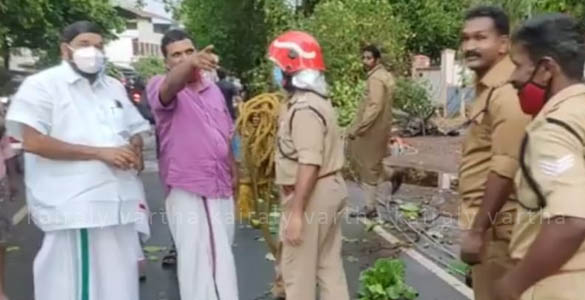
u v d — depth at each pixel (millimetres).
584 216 2336
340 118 13023
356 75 14203
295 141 4348
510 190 3508
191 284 4871
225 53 24812
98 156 4277
